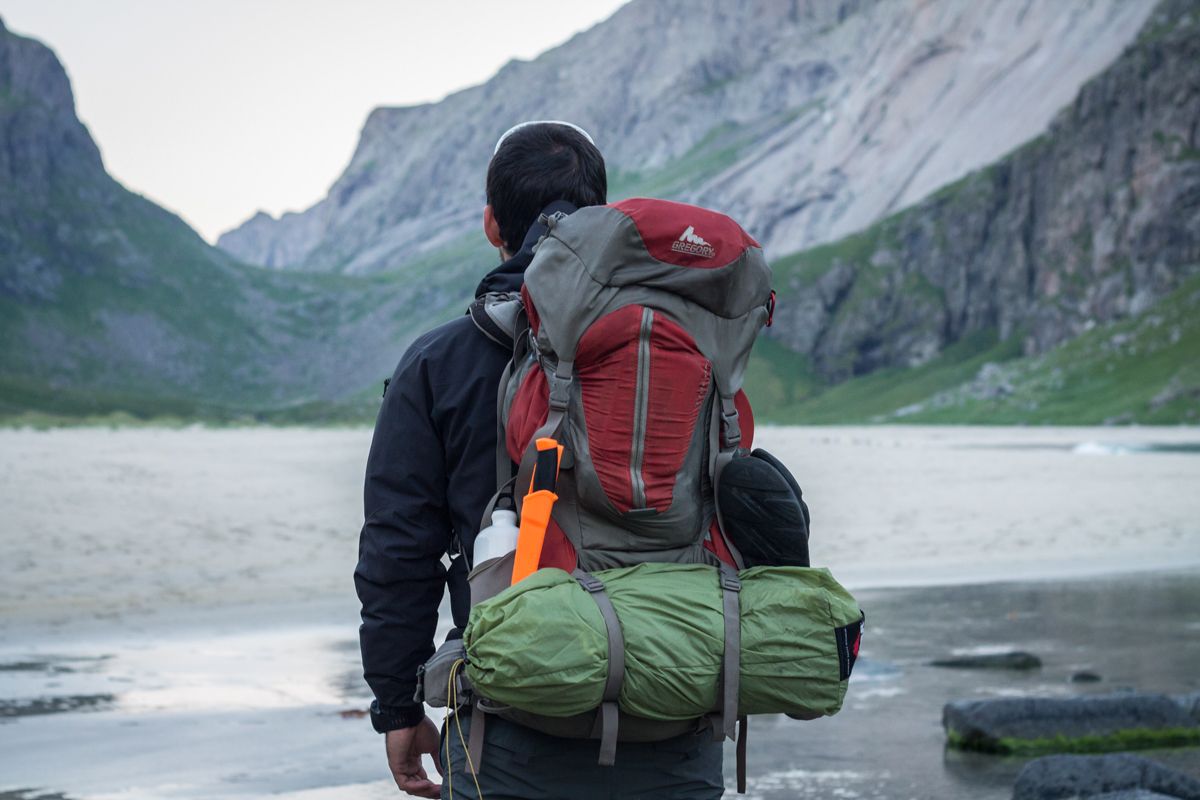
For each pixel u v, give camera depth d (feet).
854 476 121.60
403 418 7.34
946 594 40.88
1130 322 583.17
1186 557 52.24
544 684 6.18
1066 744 19.67
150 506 79.87
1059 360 578.66
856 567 48.75
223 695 24.31
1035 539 59.41
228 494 93.50
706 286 6.66
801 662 6.49
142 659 28.68
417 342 7.56
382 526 7.30
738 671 6.43
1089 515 73.87
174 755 19.19
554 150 8.17
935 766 18.63
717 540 6.97
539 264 6.79
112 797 16.69
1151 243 626.23
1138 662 28.17
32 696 24.11
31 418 554.05
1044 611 36.81
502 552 6.73
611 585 6.53
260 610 37.14
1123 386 506.89
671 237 6.58
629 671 6.30
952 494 93.50
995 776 17.97
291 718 22.16
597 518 6.77
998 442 261.65
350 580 44.42
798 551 6.88
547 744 6.82
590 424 6.59
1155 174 639.35
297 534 61.62
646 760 6.89
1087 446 226.17
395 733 7.47
